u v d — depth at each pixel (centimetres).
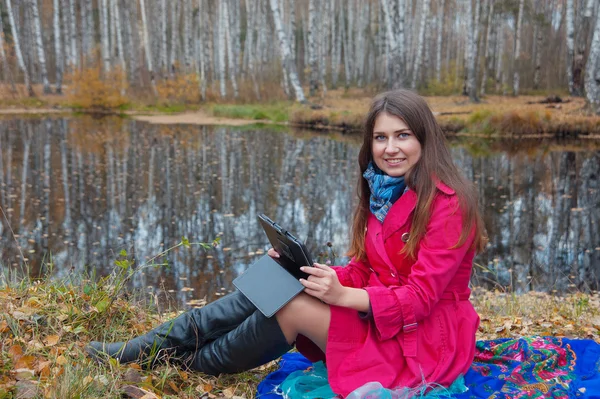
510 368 242
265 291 218
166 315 353
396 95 228
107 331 282
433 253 212
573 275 596
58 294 309
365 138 239
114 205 859
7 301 296
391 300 209
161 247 658
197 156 1352
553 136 1731
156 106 2809
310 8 2883
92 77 2747
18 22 3572
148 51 3033
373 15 3612
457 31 3581
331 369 214
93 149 1433
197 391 237
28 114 2438
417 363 213
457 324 226
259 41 3325
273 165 1238
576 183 1038
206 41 3394
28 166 1170
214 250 649
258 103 2842
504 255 658
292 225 763
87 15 3509
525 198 930
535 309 424
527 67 3350
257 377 260
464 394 218
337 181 1065
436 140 225
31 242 666
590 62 1933
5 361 229
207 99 2962
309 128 2108
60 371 222
